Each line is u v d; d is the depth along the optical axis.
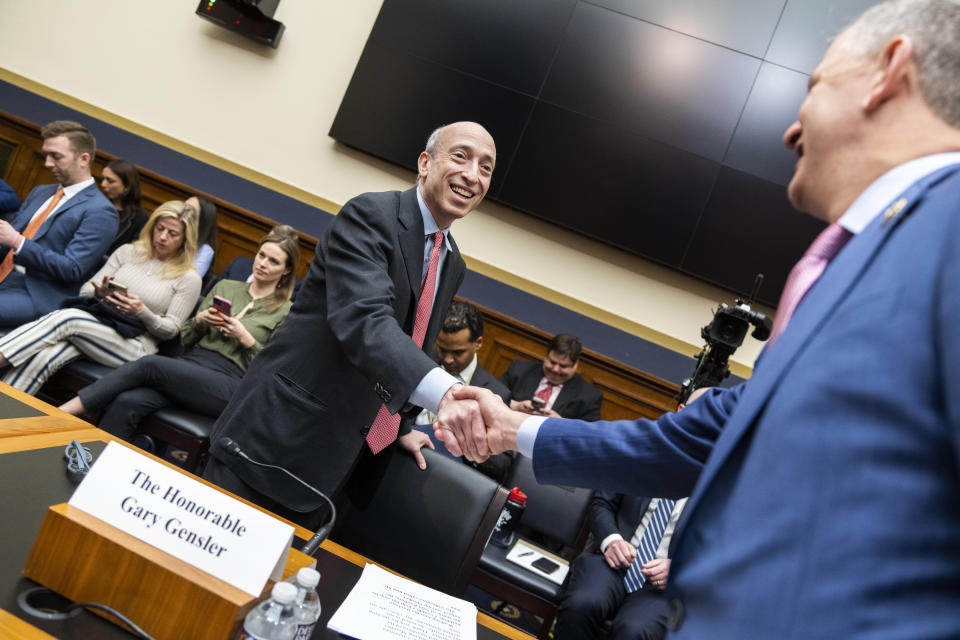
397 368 1.52
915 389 0.57
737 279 4.71
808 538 0.58
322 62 5.28
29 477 1.18
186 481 0.97
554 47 4.89
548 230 4.97
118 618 0.89
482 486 1.97
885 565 0.55
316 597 0.96
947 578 0.54
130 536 0.94
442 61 5.00
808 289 0.77
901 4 0.76
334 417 1.80
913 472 0.56
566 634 2.60
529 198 4.88
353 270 1.73
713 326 3.09
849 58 0.77
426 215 1.96
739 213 4.70
